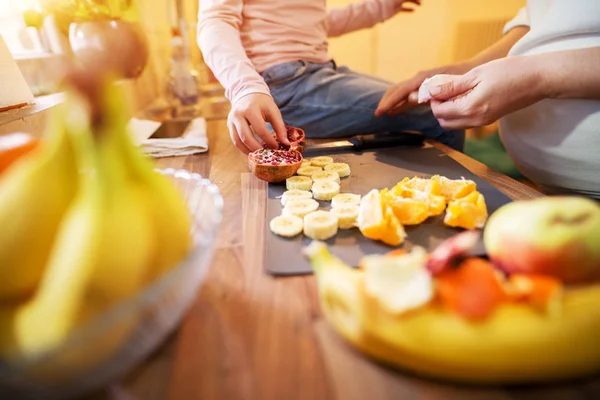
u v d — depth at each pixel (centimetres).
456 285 26
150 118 124
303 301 35
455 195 51
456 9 202
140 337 25
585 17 65
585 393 25
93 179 24
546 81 59
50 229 25
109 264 22
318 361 28
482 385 26
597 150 69
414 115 92
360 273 30
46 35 104
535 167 80
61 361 22
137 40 101
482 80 63
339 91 94
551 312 24
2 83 71
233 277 39
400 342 25
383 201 45
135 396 26
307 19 103
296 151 69
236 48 84
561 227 26
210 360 29
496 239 31
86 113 21
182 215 29
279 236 47
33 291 26
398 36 208
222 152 86
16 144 33
